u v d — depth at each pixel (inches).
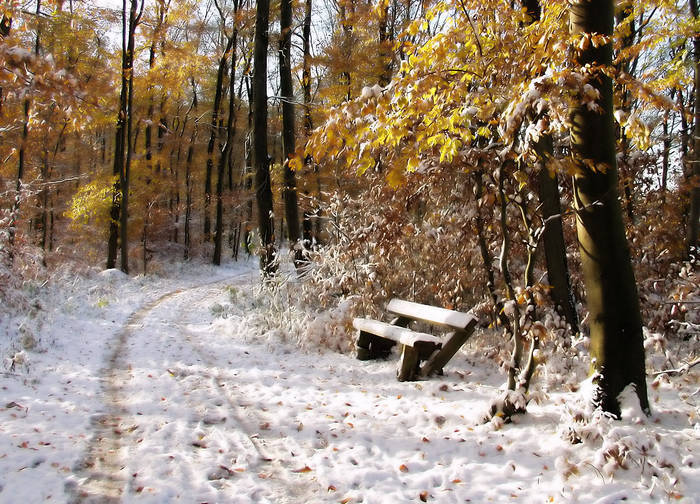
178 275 836.0
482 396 190.1
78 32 574.6
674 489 114.9
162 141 936.3
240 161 1275.8
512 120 140.6
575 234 284.4
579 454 133.6
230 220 1154.0
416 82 155.7
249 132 946.7
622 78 151.0
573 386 185.3
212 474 131.7
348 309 296.4
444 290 275.9
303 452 147.7
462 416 169.8
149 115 898.1
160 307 455.8
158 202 976.9
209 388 208.1
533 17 229.3
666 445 130.4
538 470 130.3
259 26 464.4
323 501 119.3
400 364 222.5
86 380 214.2
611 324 148.0
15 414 167.0
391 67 521.0
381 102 150.5
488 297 268.1
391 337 230.7
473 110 156.6
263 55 465.7
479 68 172.2
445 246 277.4
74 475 127.9
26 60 157.9
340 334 287.1
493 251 271.0
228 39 923.4
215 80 1103.6
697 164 331.9
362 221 324.2
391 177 163.6
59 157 826.8
